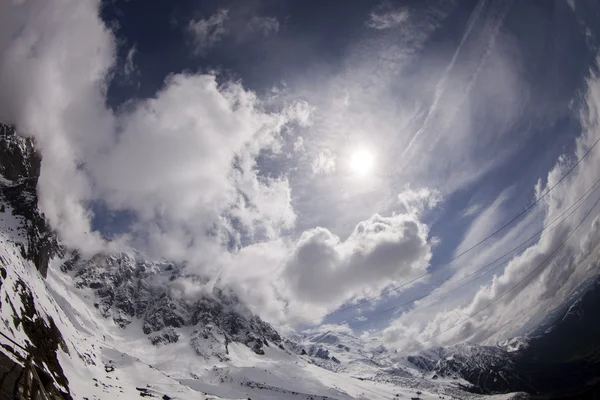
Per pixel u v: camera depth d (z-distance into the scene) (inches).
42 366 3617.1
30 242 7273.6
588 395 3174.2
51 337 4756.4
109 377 5974.4
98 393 4768.7
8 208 7667.3
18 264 5738.2
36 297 5123.0
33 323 4281.5
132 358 7529.5
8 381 2233.0
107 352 7544.3
